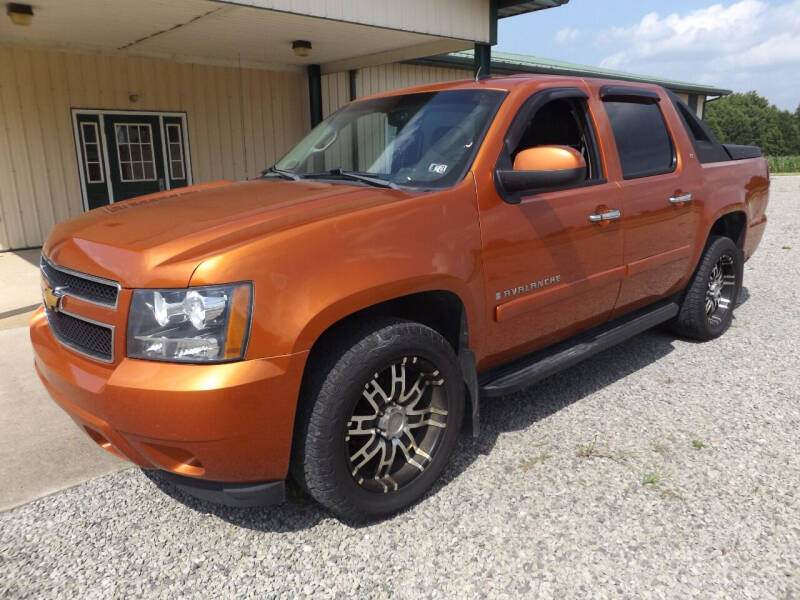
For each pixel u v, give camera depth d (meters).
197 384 2.11
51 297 2.62
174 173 11.16
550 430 3.40
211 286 2.14
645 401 3.75
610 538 2.49
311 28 8.88
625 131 3.82
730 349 4.62
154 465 2.34
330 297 2.31
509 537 2.52
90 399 2.31
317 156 3.74
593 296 3.55
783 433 3.32
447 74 15.05
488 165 2.94
